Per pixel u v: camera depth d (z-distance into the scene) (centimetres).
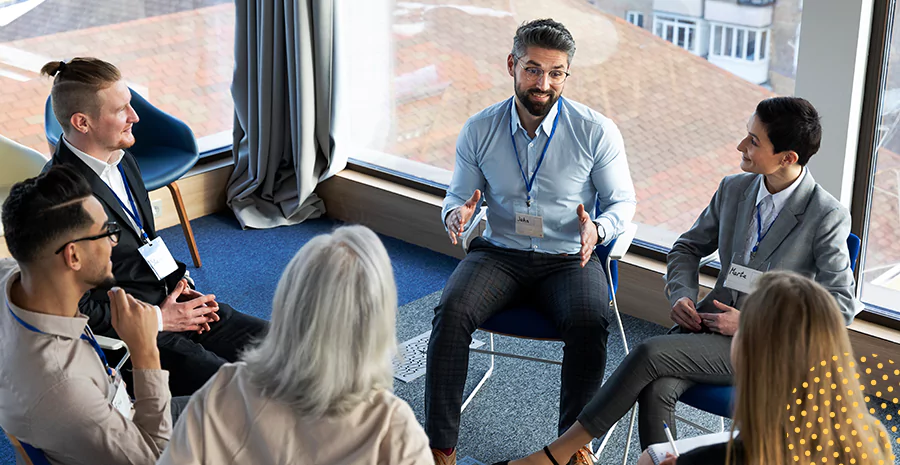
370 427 137
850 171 315
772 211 248
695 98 351
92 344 194
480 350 294
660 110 363
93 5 434
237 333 267
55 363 169
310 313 133
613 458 284
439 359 267
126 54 454
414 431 140
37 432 169
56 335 173
